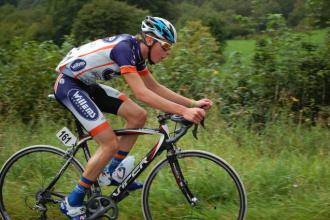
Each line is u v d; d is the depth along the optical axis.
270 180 3.66
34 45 6.19
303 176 3.75
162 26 2.75
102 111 3.06
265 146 4.62
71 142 3.06
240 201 2.91
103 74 2.88
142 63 2.90
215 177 3.35
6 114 5.60
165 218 3.23
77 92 2.87
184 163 3.32
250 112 5.31
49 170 3.35
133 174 2.96
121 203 3.43
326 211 3.21
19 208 3.36
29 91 5.78
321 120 5.05
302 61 5.59
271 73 5.61
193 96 5.77
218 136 4.79
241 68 5.86
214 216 3.15
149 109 5.46
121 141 3.00
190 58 6.30
